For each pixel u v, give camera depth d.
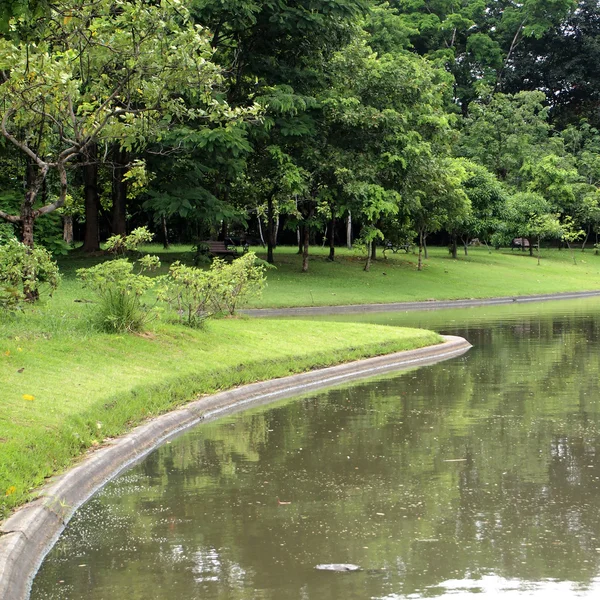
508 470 8.09
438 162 43.84
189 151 31.94
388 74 39.53
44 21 11.85
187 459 8.67
